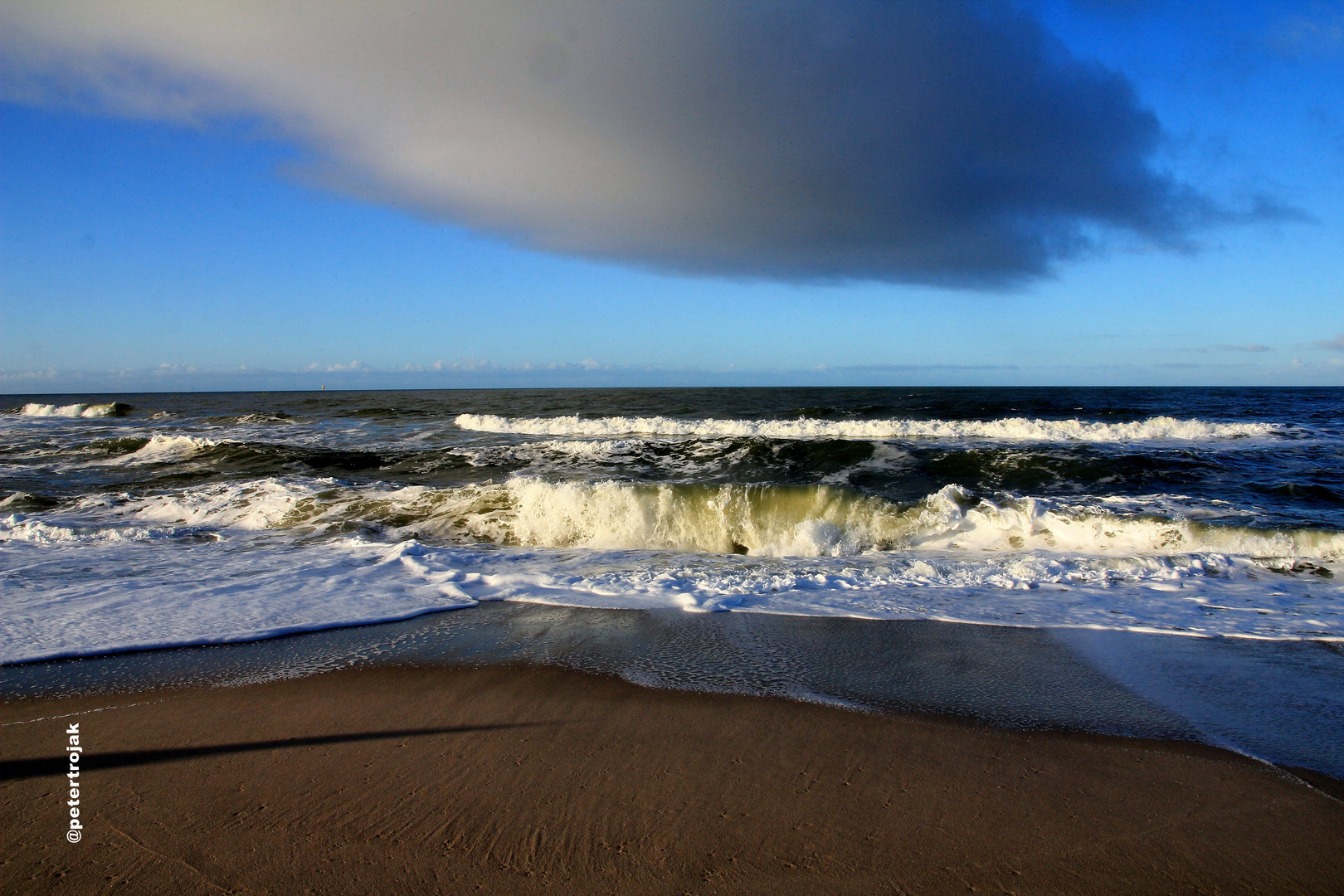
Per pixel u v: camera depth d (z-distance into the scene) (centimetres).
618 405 3528
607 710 353
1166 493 1043
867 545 812
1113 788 282
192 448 1602
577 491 890
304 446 1747
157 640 460
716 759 304
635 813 263
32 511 977
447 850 241
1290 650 439
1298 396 4834
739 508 852
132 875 228
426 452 1546
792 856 238
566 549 812
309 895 219
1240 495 1004
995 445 1539
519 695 372
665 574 638
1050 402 3528
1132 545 748
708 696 371
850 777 289
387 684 387
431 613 525
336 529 875
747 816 261
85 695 374
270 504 972
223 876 228
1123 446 1477
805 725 337
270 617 510
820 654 435
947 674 401
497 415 2784
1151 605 541
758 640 460
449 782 286
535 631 481
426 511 943
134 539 816
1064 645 448
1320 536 693
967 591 586
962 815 263
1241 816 263
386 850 241
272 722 341
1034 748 315
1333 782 286
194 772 293
